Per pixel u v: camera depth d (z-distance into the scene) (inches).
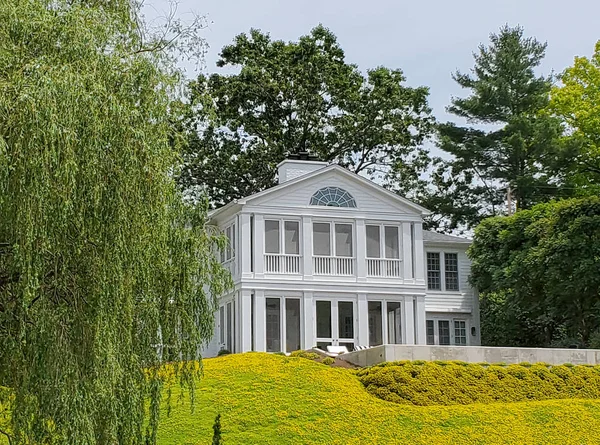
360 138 2288.4
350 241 1478.8
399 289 1480.1
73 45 570.3
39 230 517.7
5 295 544.7
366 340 1444.4
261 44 2337.6
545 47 2421.3
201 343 676.1
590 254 1520.7
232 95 2225.6
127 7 668.1
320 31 2333.9
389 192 1491.1
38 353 528.7
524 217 1700.3
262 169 2214.6
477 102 2365.9
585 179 2071.9
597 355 1173.7
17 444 535.5
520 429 912.3
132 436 581.3
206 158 2202.3
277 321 1418.6
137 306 616.1
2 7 563.2
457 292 1742.1
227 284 711.1
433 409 954.7
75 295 547.5
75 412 526.3
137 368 612.4
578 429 925.8
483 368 1063.6
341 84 2295.8
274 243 1438.2
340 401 948.6
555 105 2039.9
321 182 1472.7
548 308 1653.5
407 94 2348.7
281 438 854.5
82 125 543.8
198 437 853.2
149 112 606.5
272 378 1019.3
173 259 657.6
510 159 2324.1
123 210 561.3
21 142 519.8
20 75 539.5
